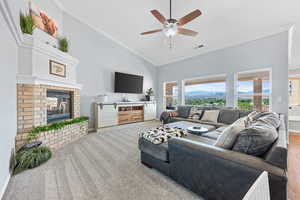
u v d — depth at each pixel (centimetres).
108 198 137
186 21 231
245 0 244
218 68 415
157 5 293
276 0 234
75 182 162
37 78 239
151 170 190
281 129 158
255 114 260
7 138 164
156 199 136
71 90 341
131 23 380
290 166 197
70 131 313
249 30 321
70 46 376
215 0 254
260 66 331
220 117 347
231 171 109
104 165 204
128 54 526
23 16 235
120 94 505
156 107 627
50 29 307
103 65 454
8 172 165
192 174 138
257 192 65
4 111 154
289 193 143
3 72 153
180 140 154
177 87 545
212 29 334
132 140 326
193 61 486
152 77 619
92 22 400
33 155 197
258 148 112
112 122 445
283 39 296
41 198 137
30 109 237
